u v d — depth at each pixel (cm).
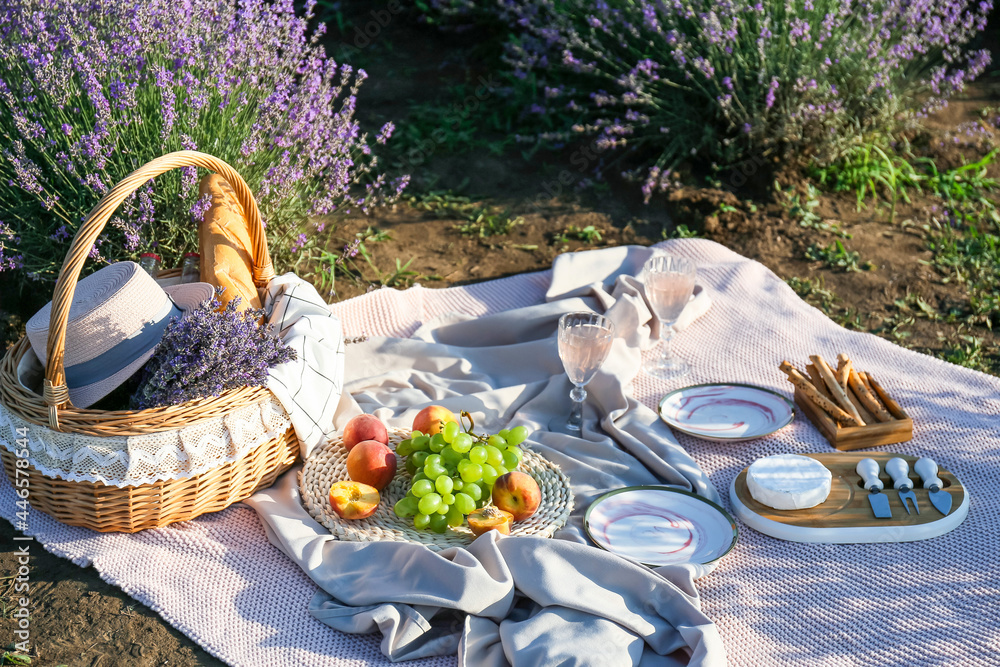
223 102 337
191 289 272
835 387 288
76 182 345
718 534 238
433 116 533
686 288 299
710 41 446
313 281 395
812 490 243
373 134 512
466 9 592
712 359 334
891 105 483
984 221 463
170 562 235
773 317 361
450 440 241
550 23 516
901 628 214
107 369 243
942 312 394
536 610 215
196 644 214
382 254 424
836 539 239
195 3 348
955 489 251
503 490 234
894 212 471
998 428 287
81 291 256
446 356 325
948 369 324
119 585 228
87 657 210
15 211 346
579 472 265
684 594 212
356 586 221
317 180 414
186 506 243
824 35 449
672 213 462
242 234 306
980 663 204
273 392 248
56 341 218
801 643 212
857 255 433
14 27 335
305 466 258
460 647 203
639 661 202
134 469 230
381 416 288
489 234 445
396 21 623
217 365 236
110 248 341
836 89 473
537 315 343
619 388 294
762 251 438
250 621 218
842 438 274
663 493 252
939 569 230
